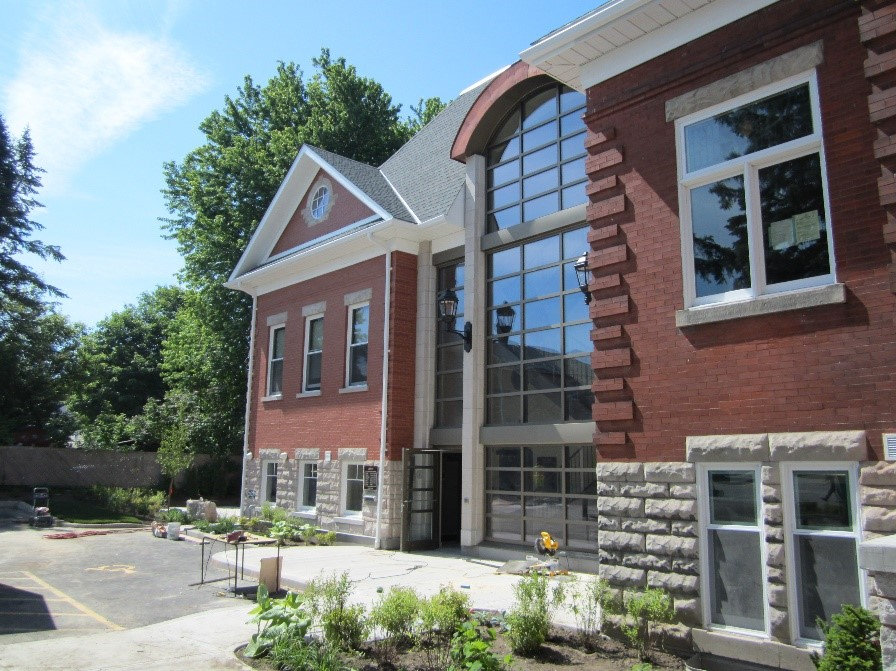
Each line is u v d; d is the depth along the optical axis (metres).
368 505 15.77
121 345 44.59
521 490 13.14
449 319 14.53
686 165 7.90
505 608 8.71
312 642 6.85
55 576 12.20
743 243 7.35
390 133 31.47
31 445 32.47
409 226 15.63
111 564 13.42
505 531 13.38
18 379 30.45
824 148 6.73
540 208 13.72
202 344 30.92
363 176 18.94
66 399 34.88
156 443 31.50
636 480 7.75
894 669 4.36
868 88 6.51
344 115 29.81
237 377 29.72
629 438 7.89
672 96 8.07
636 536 7.65
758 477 6.87
